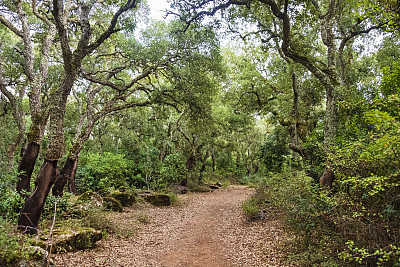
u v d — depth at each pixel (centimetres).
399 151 399
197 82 1472
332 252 493
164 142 2347
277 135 1794
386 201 443
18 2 1025
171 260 654
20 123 1359
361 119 788
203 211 1350
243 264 611
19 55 1427
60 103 728
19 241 411
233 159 3669
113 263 604
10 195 696
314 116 1666
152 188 1873
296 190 672
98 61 1595
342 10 1113
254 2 1160
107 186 1659
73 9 1139
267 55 1669
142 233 895
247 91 1677
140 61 1333
